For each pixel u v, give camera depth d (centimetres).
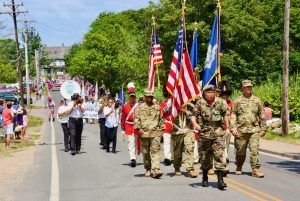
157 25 4653
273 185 985
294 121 2628
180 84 1082
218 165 928
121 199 861
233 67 4512
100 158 1482
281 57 5078
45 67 15875
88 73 6650
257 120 1091
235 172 1159
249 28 4619
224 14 4456
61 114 1653
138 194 902
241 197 862
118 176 1120
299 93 2739
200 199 846
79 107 1612
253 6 5075
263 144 1855
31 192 952
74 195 910
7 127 1911
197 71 1397
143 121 1076
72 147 1591
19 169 1278
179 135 1083
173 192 912
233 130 1078
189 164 1082
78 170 1232
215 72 1369
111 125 1614
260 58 4781
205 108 922
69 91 1958
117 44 6700
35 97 7288
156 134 1073
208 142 931
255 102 1078
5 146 1923
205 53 4450
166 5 4612
